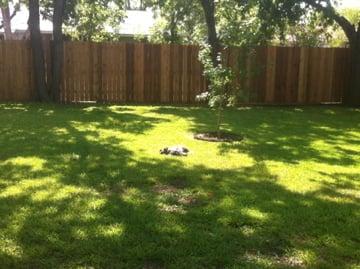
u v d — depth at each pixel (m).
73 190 4.27
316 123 8.99
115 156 5.57
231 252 3.15
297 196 4.36
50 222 3.52
